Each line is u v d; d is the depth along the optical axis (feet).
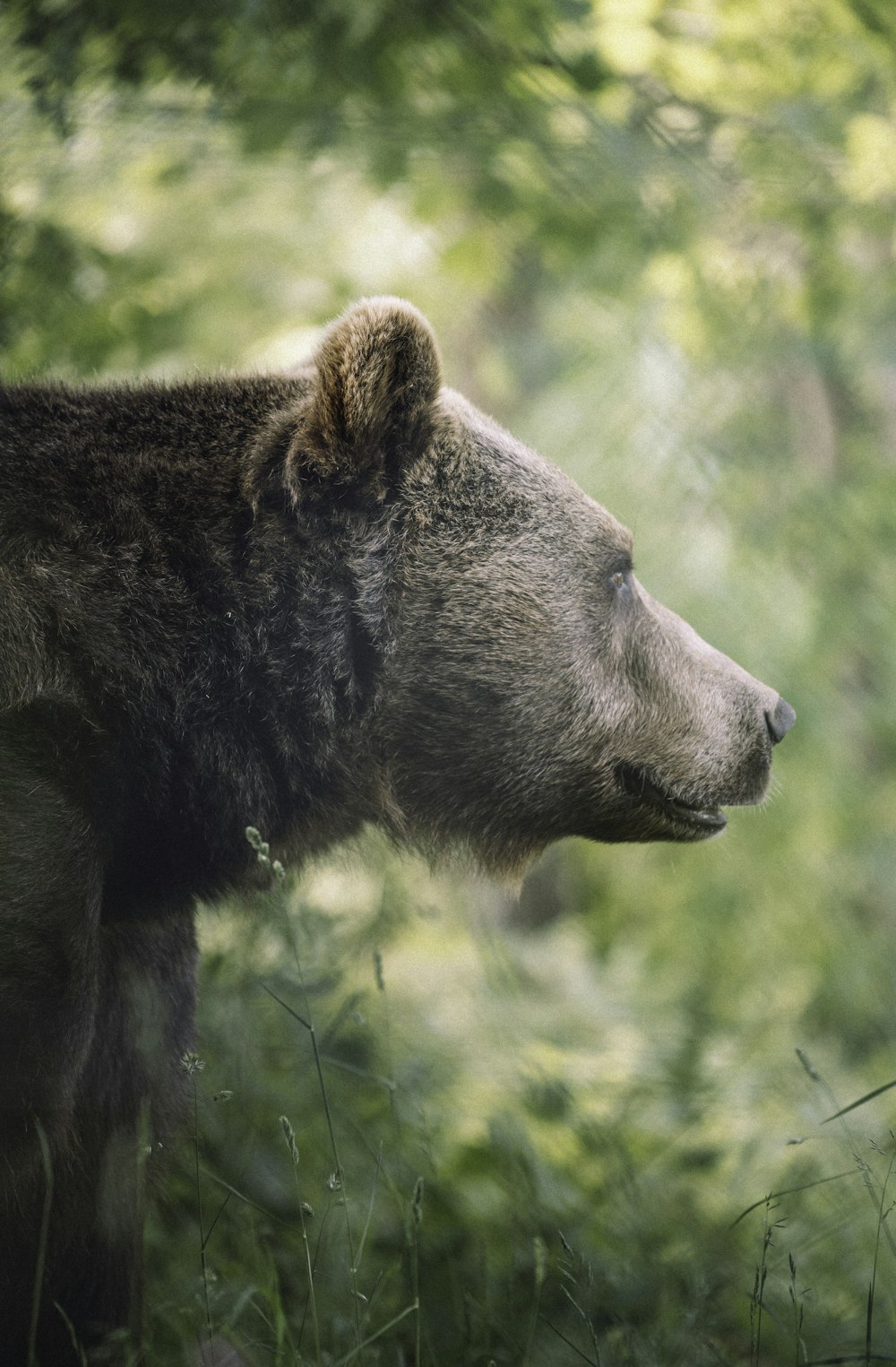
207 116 34.09
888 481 59.16
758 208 43.32
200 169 42.47
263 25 30.55
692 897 57.26
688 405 54.85
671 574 56.29
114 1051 21.36
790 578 56.85
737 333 51.47
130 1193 21.35
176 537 21.45
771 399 59.00
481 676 23.56
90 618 20.22
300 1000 29.09
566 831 25.75
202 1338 21.66
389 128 35.78
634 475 55.47
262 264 49.14
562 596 24.16
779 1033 51.83
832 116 38.88
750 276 49.47
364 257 52.95
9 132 33.55
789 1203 29.22
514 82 34.32
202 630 21.33
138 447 21.90
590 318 56.34
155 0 29.96
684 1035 43.86
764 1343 23.80
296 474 22.09
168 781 20.76
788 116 38.06
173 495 21.67
